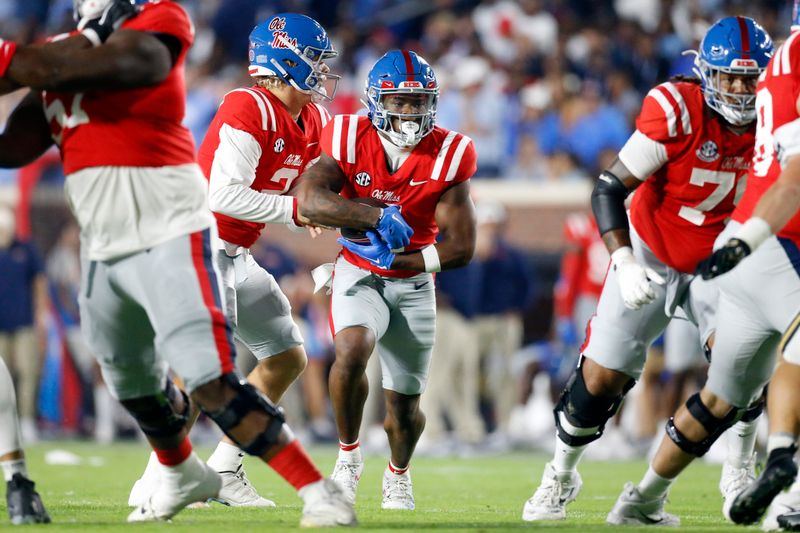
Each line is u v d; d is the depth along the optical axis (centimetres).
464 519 1708
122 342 1452
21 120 1445
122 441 4062
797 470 1374
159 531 1375
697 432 1563
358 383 1834
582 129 4681
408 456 1939
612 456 3697
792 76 1452
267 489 2353
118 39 1330
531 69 4994
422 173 1845
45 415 4128
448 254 1842
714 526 1611
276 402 2041
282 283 4028
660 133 1619
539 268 4250
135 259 1390
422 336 1902
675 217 1705
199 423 4103
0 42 1322
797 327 1413
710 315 1700
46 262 4234
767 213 1393
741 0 5119
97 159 1383
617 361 1673
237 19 5191
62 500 2005
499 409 3959
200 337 1370
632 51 5034
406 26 5422
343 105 4947
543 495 1761
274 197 1861
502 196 4297
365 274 1878
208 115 4959
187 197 1403
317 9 5478
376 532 1355
